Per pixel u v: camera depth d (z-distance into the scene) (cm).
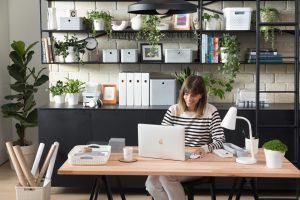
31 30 576
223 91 493
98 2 505
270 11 471
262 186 455
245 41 501
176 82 486
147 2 303
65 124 457
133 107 460
